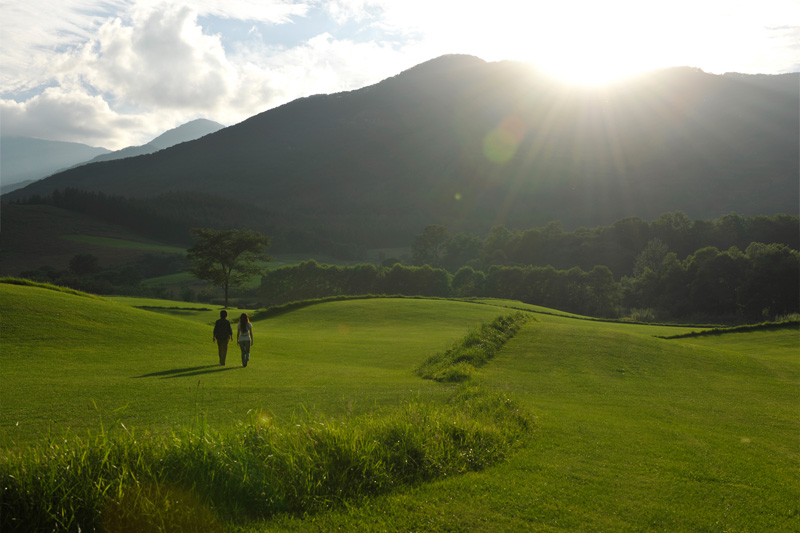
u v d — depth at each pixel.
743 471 6.97
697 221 132.25
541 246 145.25
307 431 6.32
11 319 20.72
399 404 10.90
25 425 8.70
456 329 39.78
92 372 15.00
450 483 5.93
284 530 4.64
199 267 77.19
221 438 5.65
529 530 4.77
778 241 124.06
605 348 22.56
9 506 4.39
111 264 162.00
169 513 4.63
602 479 6.35
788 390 16.89
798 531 4.99
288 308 51.78
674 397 14.52
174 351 21.03
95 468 4.87
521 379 16.52
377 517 4.95
